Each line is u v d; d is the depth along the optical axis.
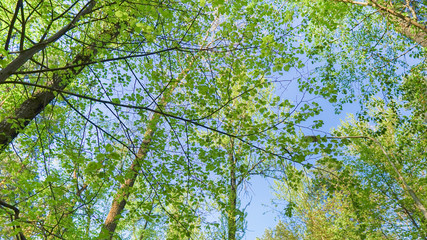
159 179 3.88
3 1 5.07
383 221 8.82
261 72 3.31
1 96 5.78
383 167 9.17
